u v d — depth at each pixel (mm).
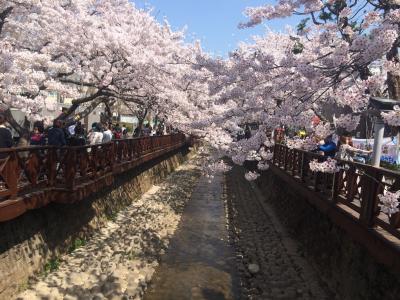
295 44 8789
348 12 6926
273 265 9812
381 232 5938
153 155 20047
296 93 7043
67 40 11891
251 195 19625
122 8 15570
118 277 8273
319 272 8805
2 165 6422
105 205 13125
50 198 8344
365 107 6711
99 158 11133
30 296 7051
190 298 8000
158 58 13531
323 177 9164
